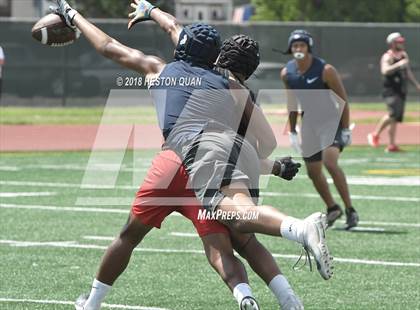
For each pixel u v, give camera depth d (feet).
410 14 353.72
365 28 294.05
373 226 105.81
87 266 83.56
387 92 189.88
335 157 102.01
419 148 197.57
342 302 70.74
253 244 56.65
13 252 89.66
